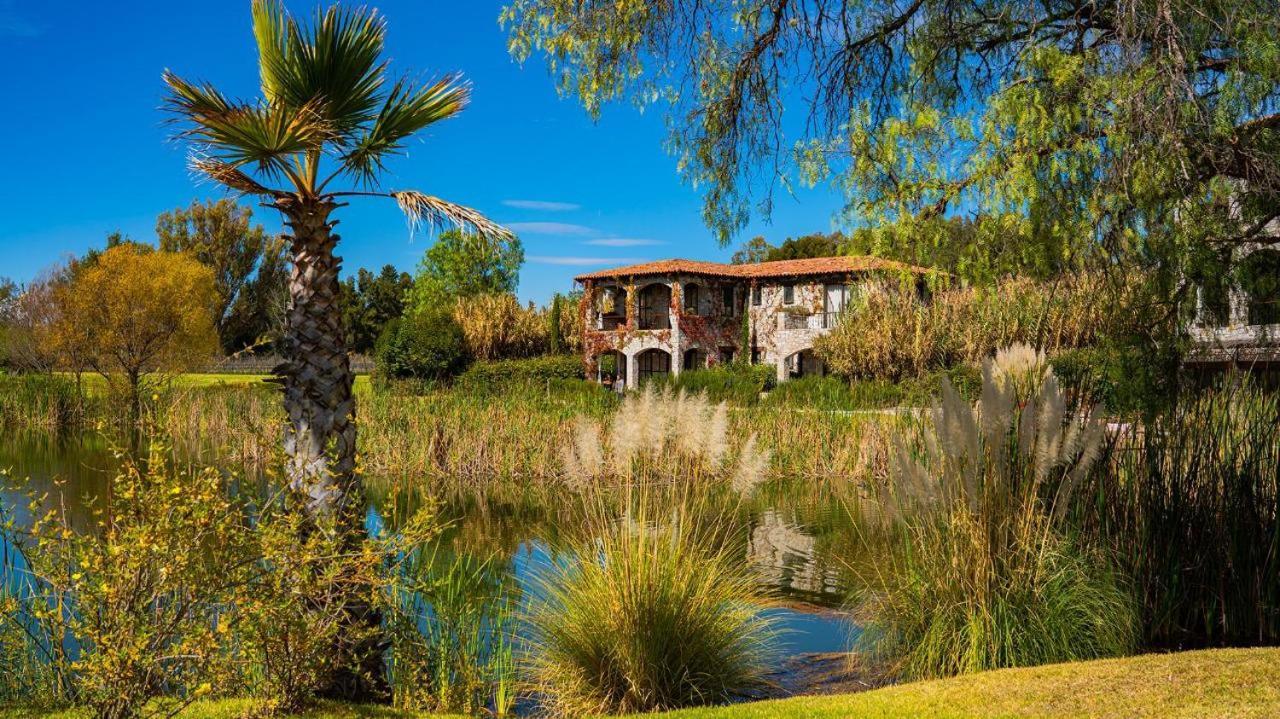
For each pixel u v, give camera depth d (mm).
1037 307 19375
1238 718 4051
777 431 17156
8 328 33719
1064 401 5855
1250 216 6090
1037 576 5820
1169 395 6488
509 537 11258
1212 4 5949
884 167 6715
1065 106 5852
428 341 38188
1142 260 5918
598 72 8094
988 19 7688
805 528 11453
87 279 29406
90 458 19078
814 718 4484
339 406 5824
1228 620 6551
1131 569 6602
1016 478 6199
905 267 6836
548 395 20562
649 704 5512
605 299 42562
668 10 8047
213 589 4395
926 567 6184
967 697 4699
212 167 5699
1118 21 5875
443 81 6102
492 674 5988
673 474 6375
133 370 29812
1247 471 6613
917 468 6059
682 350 39844
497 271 58031
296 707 4801
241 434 18984
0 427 26469
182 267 31859
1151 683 4684
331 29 5750
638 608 5586
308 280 5863
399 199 5988
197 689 4250
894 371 27922
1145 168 5539
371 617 5695
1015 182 5828
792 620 7305
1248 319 6719
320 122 5625
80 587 4344
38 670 5051
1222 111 5645
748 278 41250
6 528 4527
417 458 17688
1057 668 5148
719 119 8438
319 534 5395
